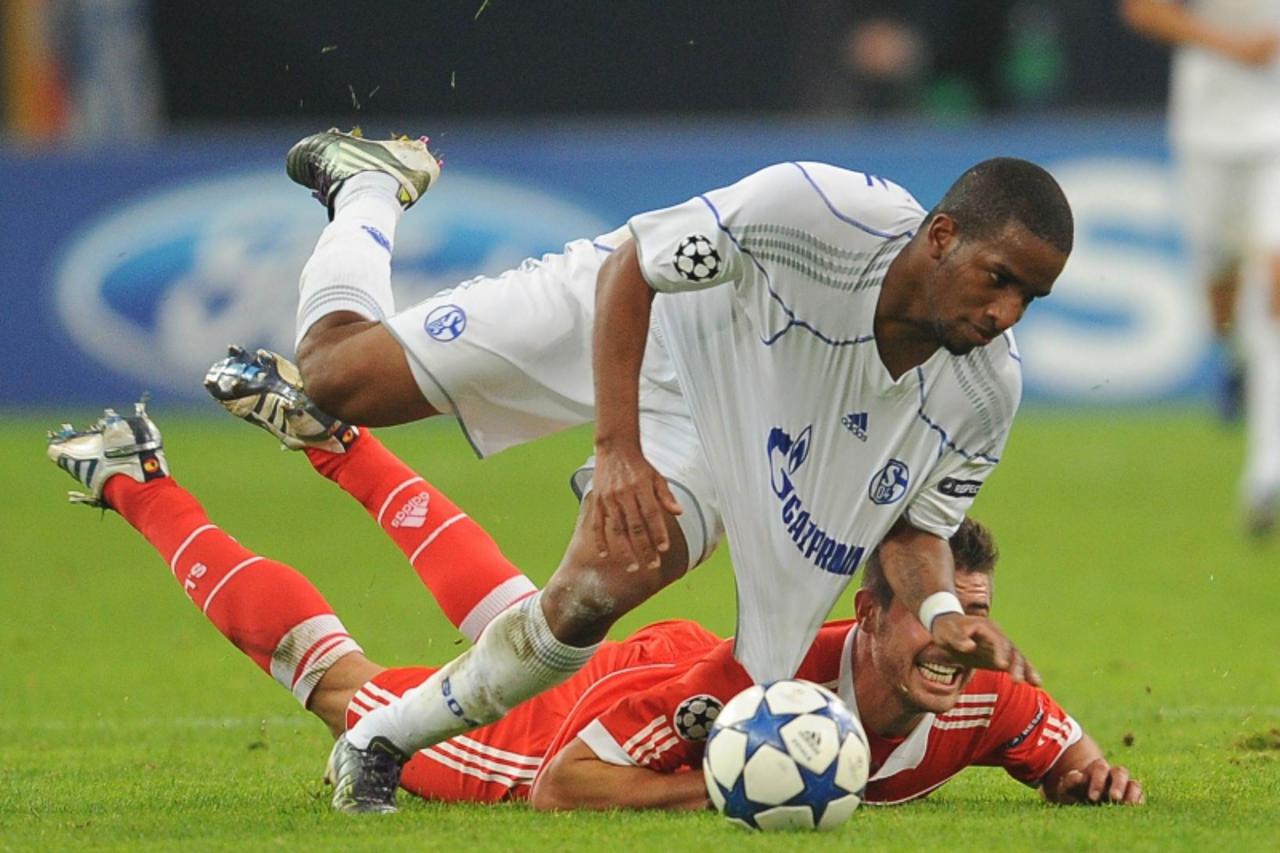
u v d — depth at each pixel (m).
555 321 17.41
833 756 14.79
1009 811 16.36
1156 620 30.45
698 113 70.75
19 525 41.25
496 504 42.31
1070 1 69.69
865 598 16.36
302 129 69.12
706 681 16.25
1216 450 51.44
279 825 15.66
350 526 40.16
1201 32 42.03
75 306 55.84
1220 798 17.17
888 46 68.62
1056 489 45.72
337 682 17.67
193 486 45.69
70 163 55.44
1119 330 56.88
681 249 15.55
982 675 16.53
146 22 67.62
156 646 28.50
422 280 55.06
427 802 17.08
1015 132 56.50
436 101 69.88
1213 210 45.09
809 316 15.83
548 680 15.84
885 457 16.11
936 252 15.06
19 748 20.92
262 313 55.06
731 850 14.09
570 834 14.92
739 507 16.36
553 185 55.91
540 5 69.69
